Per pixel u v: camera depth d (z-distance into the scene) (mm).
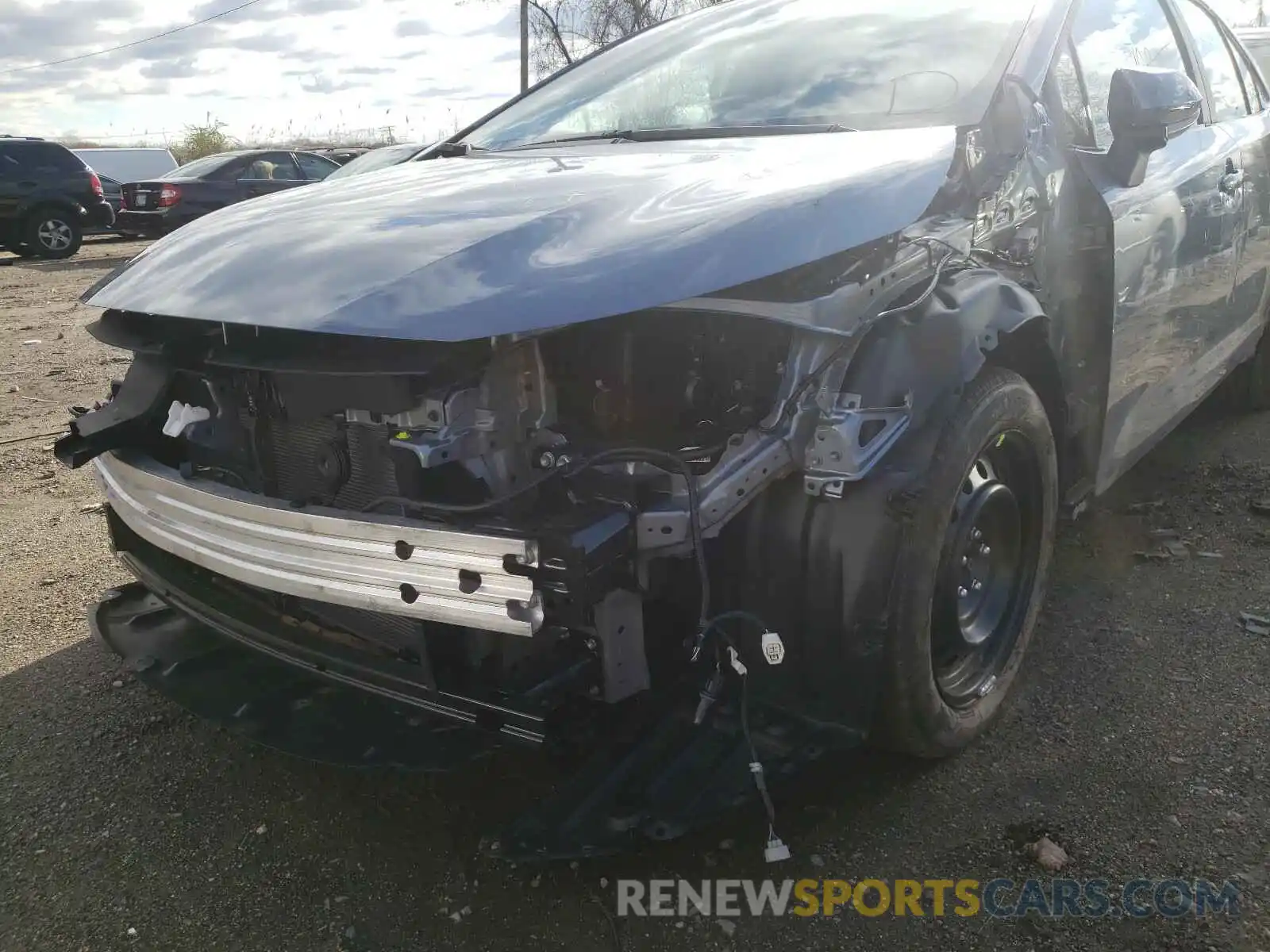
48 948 2004
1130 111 2758
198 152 41000
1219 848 2139
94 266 14922
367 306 1779
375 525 1839
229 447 2242
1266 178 4148
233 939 2014
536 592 1731
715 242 1878
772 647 2002
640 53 3477
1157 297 3166
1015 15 2902
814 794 2355
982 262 2400
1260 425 4840
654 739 2096
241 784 2504
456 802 2402
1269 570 3369
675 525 1842
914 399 2055
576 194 2111
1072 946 1917
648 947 1961
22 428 5805
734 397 2096
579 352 2021
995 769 2432
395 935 2012
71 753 2639
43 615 3408
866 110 2719
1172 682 2756
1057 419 2742
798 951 1938
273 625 2293
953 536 2256
